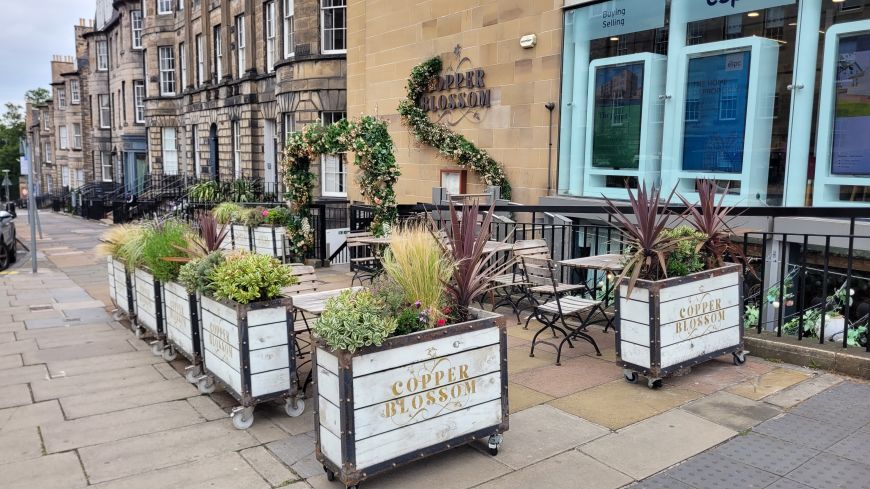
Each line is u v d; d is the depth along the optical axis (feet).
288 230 38.09
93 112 133.59
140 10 112.16
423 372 11.56
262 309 14.12
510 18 35.09
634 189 30.53
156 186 95.30
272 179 73.31
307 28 59.26
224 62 80.89
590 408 14.73
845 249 22.65
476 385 12.26
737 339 17.34
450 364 11.89
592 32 31.73
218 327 15.11
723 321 16.92
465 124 38.50
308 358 19.11
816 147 24.36
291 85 61.46
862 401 14.49
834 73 23.62
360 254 39.37
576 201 31.42
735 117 26.68
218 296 14.29
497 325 12.50
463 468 12.06
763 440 12.81
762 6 25.58
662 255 15.66
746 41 26.00
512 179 35.73
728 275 16.97
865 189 23.04
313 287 20.76
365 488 11.31
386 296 12.30
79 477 11.98
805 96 24.54
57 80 171.12
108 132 131.23
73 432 14.11
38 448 13.32
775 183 25.79
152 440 13.64
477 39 37.11
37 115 214.69
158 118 102.53
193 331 17.06
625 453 12.48
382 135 35.22
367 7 45.80
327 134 34.76
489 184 35.94
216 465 12.40
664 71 29.25
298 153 36.40
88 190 126.21
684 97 28.50
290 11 63.77
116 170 127.03
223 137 82.64
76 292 33.96
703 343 16.43
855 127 23.16
